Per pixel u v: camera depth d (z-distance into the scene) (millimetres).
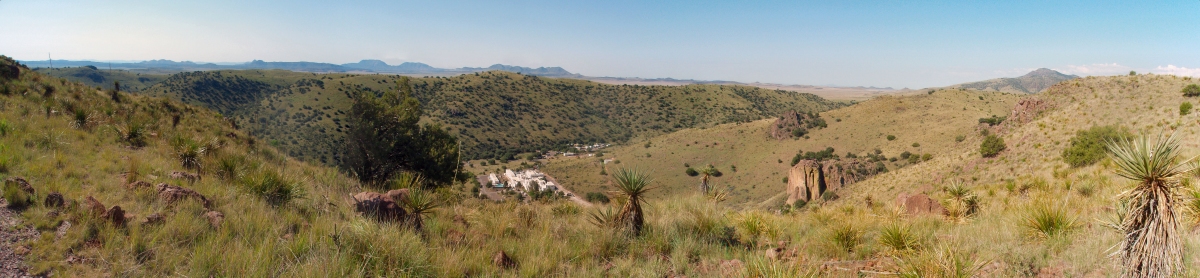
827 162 51562
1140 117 32719
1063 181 13805
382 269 4734
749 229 7469
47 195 5422
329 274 4465
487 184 66625
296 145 50406
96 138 11750
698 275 5145
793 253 6004
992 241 5883
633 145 115938
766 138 97438
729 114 173125
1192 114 26250
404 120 21703
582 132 151250
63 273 4023
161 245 4723
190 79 110250
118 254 4449
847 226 6641
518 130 140000
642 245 6430
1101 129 22766
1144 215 3520
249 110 96312
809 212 11633
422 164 21234
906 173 42062
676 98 191625
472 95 156500
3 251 4148
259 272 4383
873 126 90562
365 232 5266
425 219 7086
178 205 5875
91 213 4945
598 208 8461
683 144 101812
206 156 11023
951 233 6816
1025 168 29547
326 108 104625
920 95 105875
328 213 6902
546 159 105938
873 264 5438
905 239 5910
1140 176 3477
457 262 5191
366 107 20875
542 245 6152
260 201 6879
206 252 4680
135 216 5355
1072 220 6074
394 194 7410
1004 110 93312
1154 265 3383
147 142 13422
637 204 7102
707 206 9070
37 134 10141
